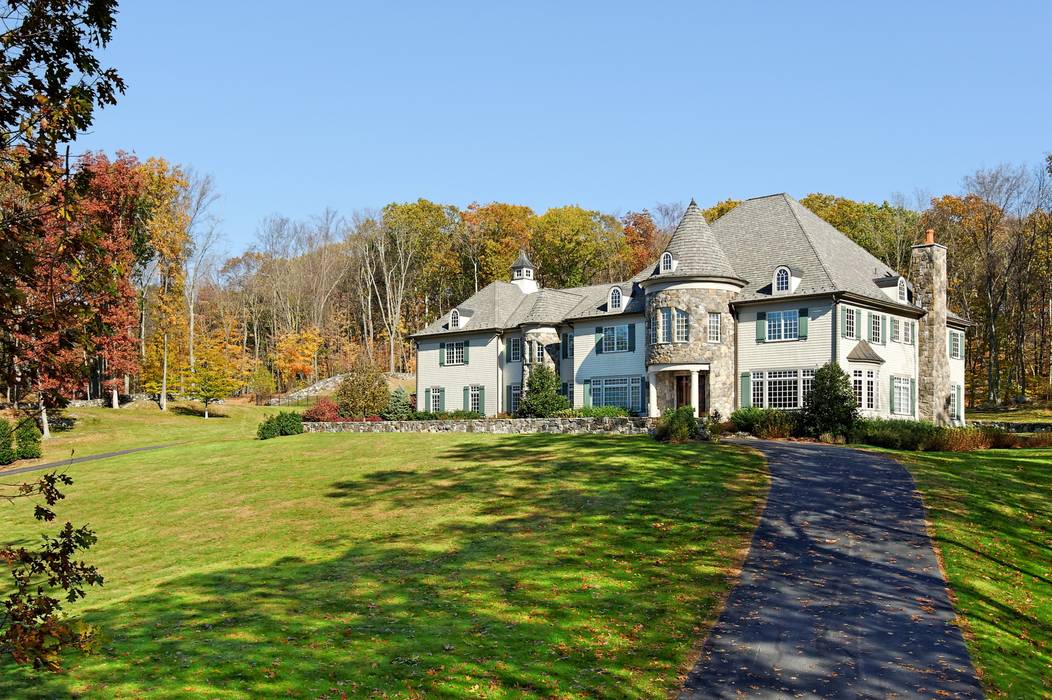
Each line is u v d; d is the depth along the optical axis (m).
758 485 21.16
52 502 6.93
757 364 38.47
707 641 11.91
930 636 11.80
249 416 61.72
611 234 87.00
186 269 64.25
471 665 11.24
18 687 10.74
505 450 30.41
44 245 7.09
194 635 12.95
